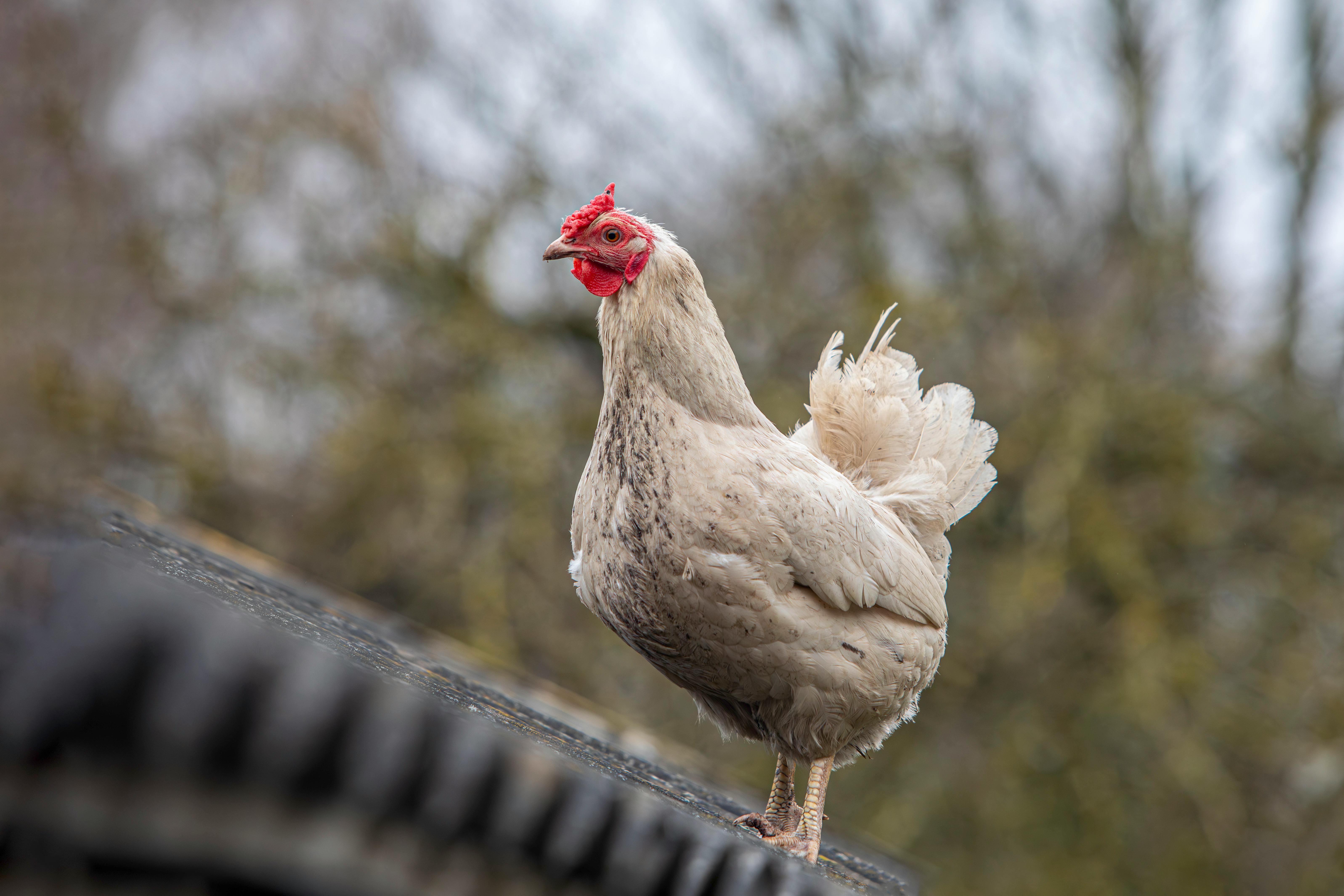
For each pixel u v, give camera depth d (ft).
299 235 36.32
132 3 39.04
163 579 5.65
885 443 13.96
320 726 4.74
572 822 6.13
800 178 37.45
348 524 35.68
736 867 7.25
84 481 20.36
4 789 3.90
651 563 10.98
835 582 11.25
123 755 4.13
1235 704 34.86
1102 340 35.40
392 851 5.22
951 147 36.94
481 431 35.01
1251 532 35.42
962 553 35.76
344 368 36.01
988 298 35.99
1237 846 34.94
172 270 35.22
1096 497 33.96
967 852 35.35
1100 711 34.09
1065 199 40.01
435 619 36.35
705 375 11.44
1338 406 36.01
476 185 37.35
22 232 33.14
